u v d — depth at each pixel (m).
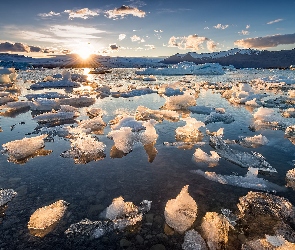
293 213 2.81
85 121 6.75
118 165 4.20
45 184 3.55
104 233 2.54
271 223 2.66
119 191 3.35
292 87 15.93
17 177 3.77
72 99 10.14
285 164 4.23
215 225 2.58
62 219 2.76
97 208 2.96
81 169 4.06
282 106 9.51
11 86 17.33
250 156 4.52
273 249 2.22
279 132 6.05
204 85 17.47
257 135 5.62
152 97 11.95
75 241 2.43
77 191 3.36
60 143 5.29
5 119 7.52
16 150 4.63
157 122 7.07
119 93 12.77
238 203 3.05
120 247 2.35
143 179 3.69
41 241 2.43
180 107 9.23
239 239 2.44
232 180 3.63
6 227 2.63
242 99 10.40
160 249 2.32
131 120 6.43
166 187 3.46
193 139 5.51
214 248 2.31
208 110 8.69
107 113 8.26
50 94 11.79
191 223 2.67
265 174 3.86
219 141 5.25
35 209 2.95
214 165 4.19
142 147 5.04
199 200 3.13
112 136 5.53
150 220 2.74
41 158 4.51
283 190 3.39
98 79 23.67
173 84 14.55
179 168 4.07
